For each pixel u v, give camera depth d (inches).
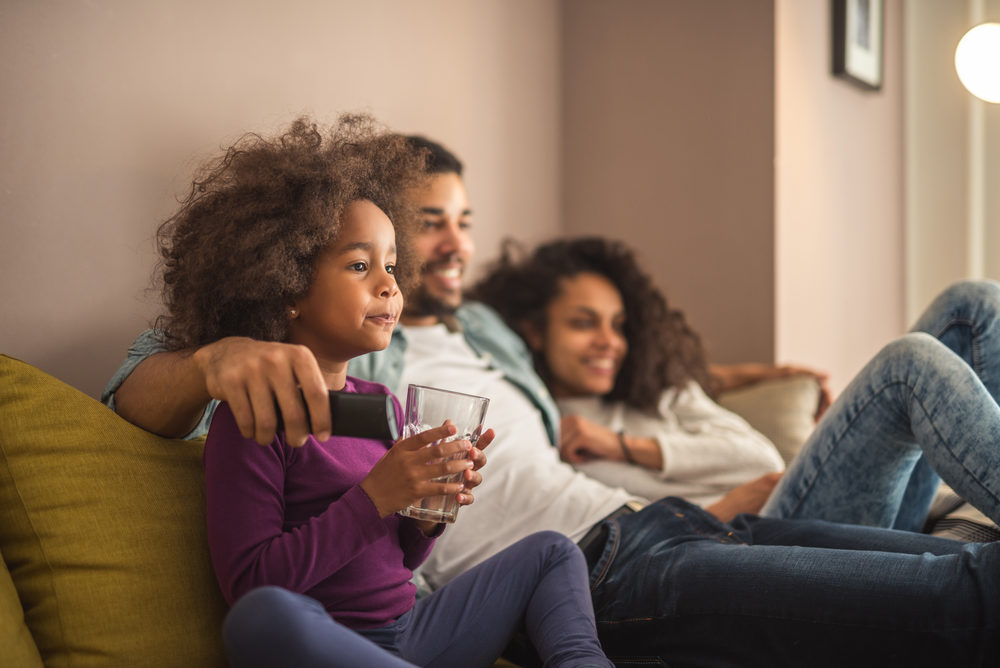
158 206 60.8
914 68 125.4
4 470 40.4
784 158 97.5
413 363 65.3
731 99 98.7
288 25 71.1
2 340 52.4
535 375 75.5
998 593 39.0
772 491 64.4
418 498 36.7
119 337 58.4
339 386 44.7
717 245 99.8
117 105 58.4
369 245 42.8
